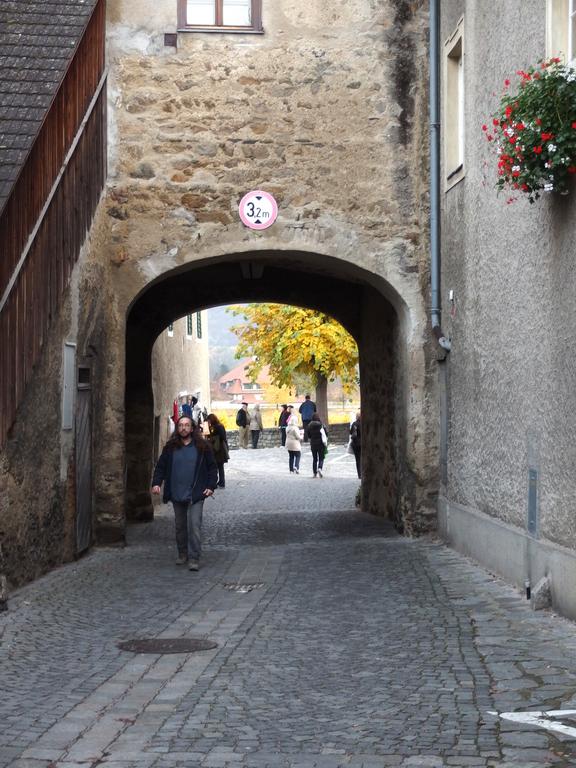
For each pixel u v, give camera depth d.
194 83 14.71
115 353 14.59
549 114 8.30
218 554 14.04
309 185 14.79
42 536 11.61
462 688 6.68
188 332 33.25
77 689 6.84
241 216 14.68
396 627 8.70
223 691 6.77
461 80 13.73
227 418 59.59
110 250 14.55
